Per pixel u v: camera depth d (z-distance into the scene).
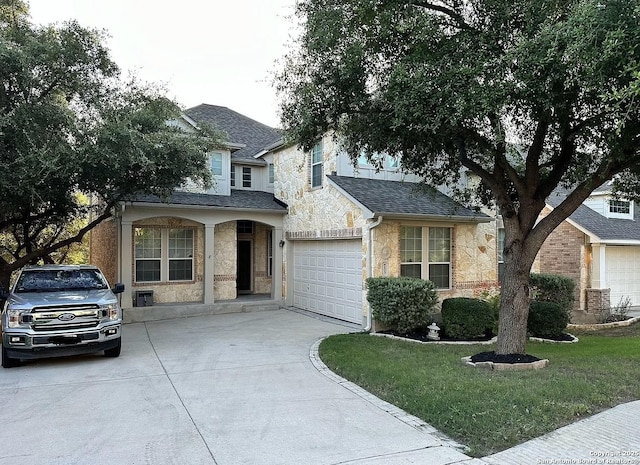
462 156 8.11
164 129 10.59
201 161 10.89
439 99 6.48
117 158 8.99
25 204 9.69
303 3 7.93
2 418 5.41
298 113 8.34
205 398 6.13
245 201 16.14
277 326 12.43
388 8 7.05
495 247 14.43
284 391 6.44
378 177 14.50
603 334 11.92
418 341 10.06
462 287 13.63
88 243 23.03
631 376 6.73
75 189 10.84
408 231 12.79
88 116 9.94
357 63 7.33
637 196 9.80
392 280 10.90
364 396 6.16
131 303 13.67
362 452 4.34
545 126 7.50
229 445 4.55
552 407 5.26
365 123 8.28
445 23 7.27
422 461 4.13
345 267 13.12
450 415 5.12
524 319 7.80
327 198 13.76
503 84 5.96
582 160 8.82
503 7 6.42
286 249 16.30
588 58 4.95
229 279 16.20
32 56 8.72
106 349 8.46
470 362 7.68
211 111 21.55
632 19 4.77
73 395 6.31
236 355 8.84
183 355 8.88
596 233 15.59
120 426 5.11
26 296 8.50
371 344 9.58
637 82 4.43
